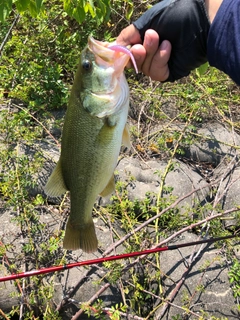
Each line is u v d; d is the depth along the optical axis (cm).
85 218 55
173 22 46
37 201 94
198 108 122
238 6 44
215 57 46
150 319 85
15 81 120
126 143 53
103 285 86
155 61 48
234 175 109
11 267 82
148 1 145
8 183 94
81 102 49
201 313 84
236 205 99
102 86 47
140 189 102
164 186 103
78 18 90
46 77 118
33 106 114
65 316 84
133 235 92
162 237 95
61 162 53
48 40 129
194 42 47
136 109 126
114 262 85
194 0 46
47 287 82
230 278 87
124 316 83
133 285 84
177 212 99
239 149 118
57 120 113
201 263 90
